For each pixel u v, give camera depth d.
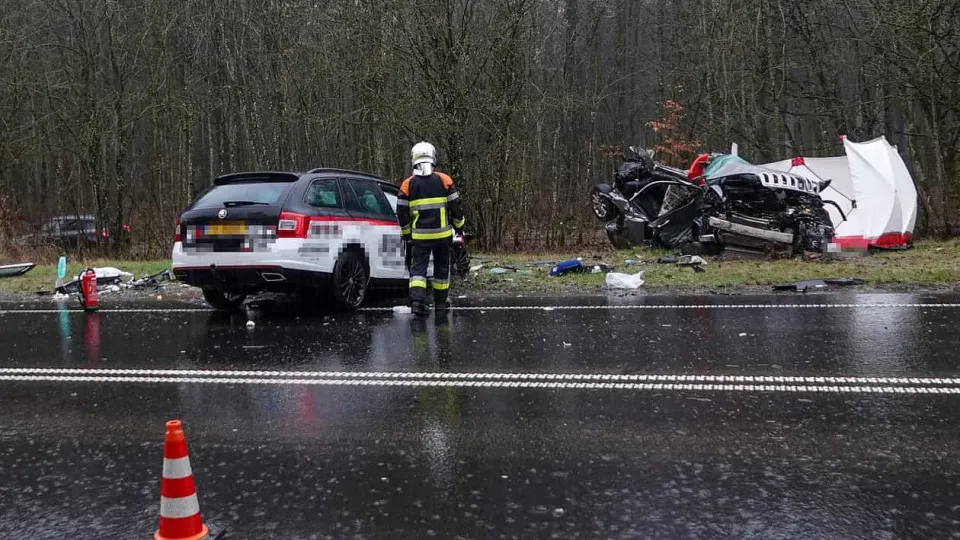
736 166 14.43
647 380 5.70
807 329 7.50
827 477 3.82
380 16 17.48
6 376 6.24
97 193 20.86
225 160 27.33
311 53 20.50
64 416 5.12
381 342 7.32
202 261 8.69
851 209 15.55
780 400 5.12
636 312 8.78
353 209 9.59
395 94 17.61
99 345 7.47
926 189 18.02
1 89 22.05
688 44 26.31
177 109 22.83
